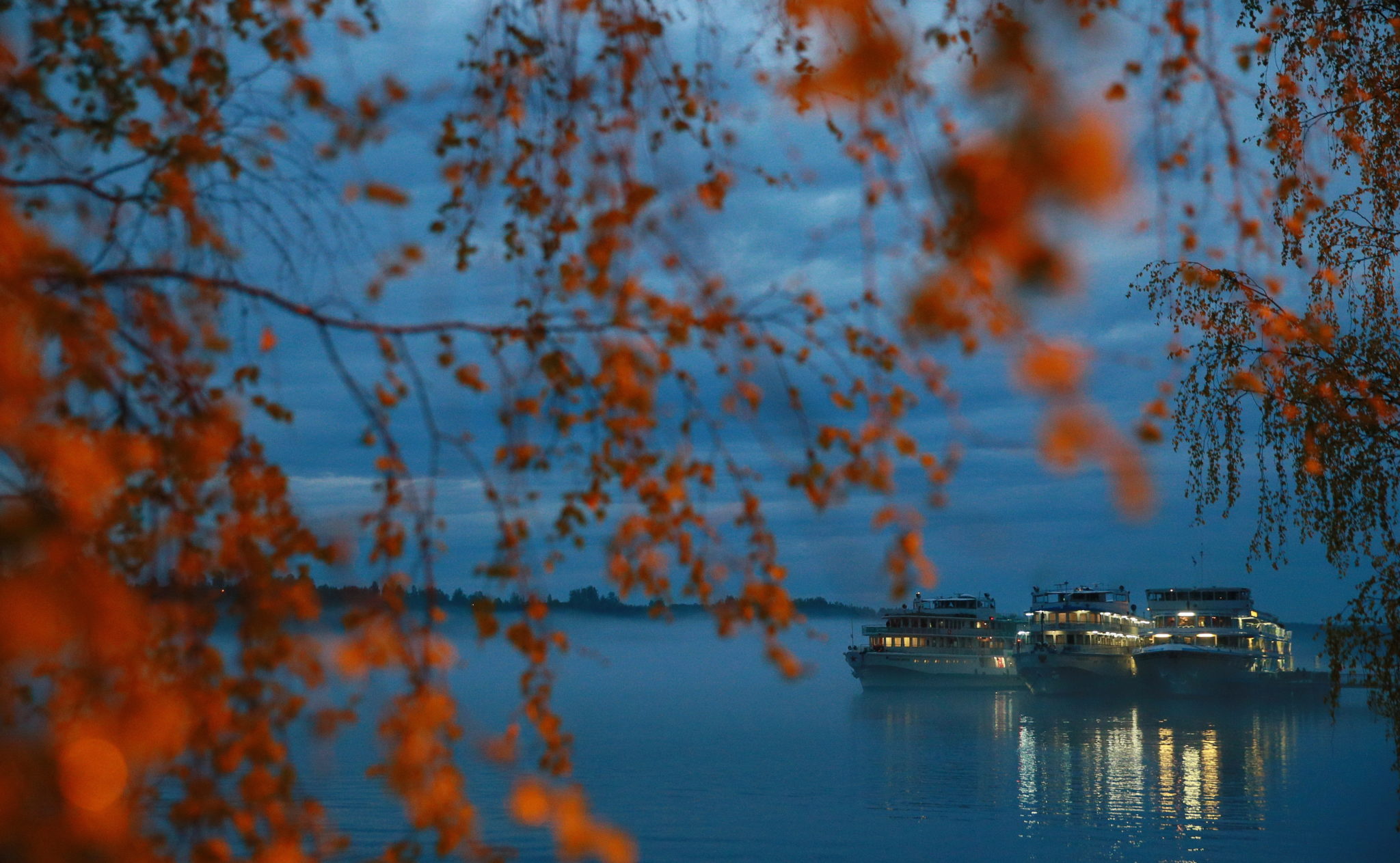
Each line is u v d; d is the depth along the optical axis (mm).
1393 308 10234
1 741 2215
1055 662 113688
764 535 4270
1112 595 117188
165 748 3107
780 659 4121
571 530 4176
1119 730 85125
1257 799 50656
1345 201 10055
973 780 57812
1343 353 10242
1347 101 9773
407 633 3758
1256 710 104812
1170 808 48312
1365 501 10133
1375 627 10586
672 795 51938
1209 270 9578
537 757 4746
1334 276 7551
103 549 3541
